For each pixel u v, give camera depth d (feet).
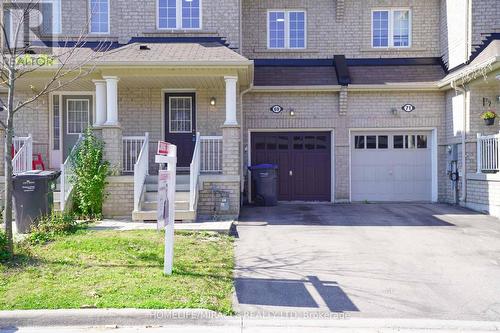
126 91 42.50
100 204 33.32
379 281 20.21
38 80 37.50
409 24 49.01
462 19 42.73
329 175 46.50
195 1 44.27
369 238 27.94
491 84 39.88
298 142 46.68
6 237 21.86
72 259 21.90
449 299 18.20
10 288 18.22
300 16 49.24
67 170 33.35
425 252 24.77
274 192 42.75
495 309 17.24
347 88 44.83
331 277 20.68
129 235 26.58
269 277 20.61
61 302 16.74
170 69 35.47
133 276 19.63
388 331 15.70
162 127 42.63
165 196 19.54
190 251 23.80
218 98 42.57
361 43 48.78
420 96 45.65
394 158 46.60
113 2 44.39
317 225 32.07
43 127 43.04
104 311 15.97
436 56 48.55
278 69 47.50
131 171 37.09
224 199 34.88
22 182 28.91
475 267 22.18
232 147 35.22
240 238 27.81
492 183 36.81
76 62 33.73
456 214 37.06
